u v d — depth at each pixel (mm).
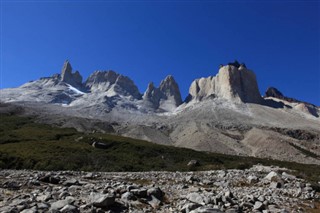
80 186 19141
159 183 26328
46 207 13227
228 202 17203
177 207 15938
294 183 27547
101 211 13781
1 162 44656
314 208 19484
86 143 82500
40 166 47156
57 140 89125
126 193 16547
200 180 28562
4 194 16047
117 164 56719
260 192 23172
